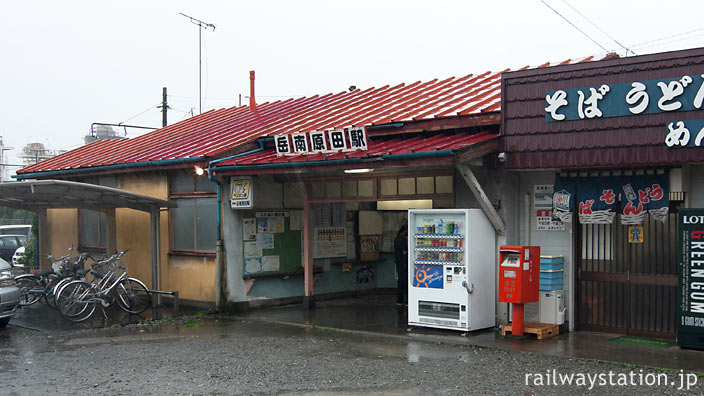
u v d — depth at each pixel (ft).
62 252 58.13
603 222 31.58
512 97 32.60
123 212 50.21
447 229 33.81
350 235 49.44
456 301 33.40
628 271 31.99
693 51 27.96
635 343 30.32
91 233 55.26
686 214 28.81
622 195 31.09
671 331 30.83
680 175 29.68
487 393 22.81
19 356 30.04
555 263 33.12
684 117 28.07
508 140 32.68
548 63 44.04
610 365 26.40
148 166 46.29
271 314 41.55
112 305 45.03
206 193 43.78
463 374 25.46
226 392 23.52
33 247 66.54
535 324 32.86
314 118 48.85
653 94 28.78
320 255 47.19
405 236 44.73
